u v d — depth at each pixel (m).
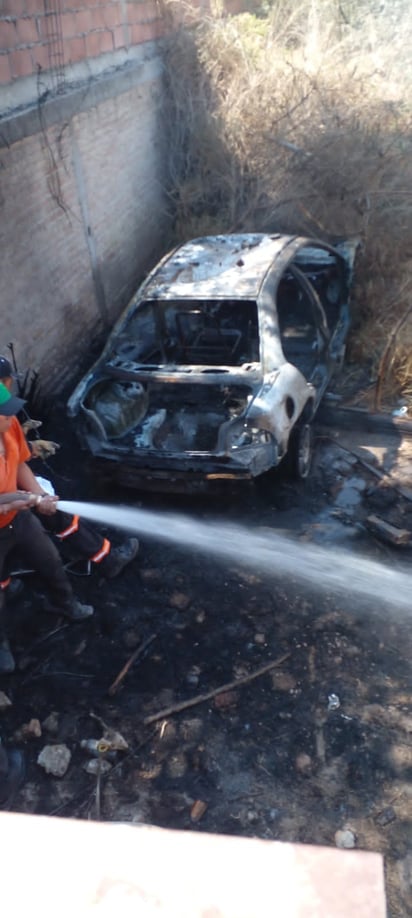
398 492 5.36
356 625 4.18
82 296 7.48
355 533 5.01
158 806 3.32
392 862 3.02
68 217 6.95
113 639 4.21
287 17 11.91
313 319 6.82
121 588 4.57
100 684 3.94
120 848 0.84
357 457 5.84
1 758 3.24
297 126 9.27
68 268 7.06
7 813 0.88
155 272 6.12
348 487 5.52
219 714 3.72
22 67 5.89
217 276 5.88
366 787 3.33
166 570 4.70
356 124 9.13
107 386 5.64
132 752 3.57
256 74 9.91
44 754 3.53
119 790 3.41
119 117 8.23
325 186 9.05
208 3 11.38
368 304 7.65
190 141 10.05
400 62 10.62
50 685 3.94
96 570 4.66
